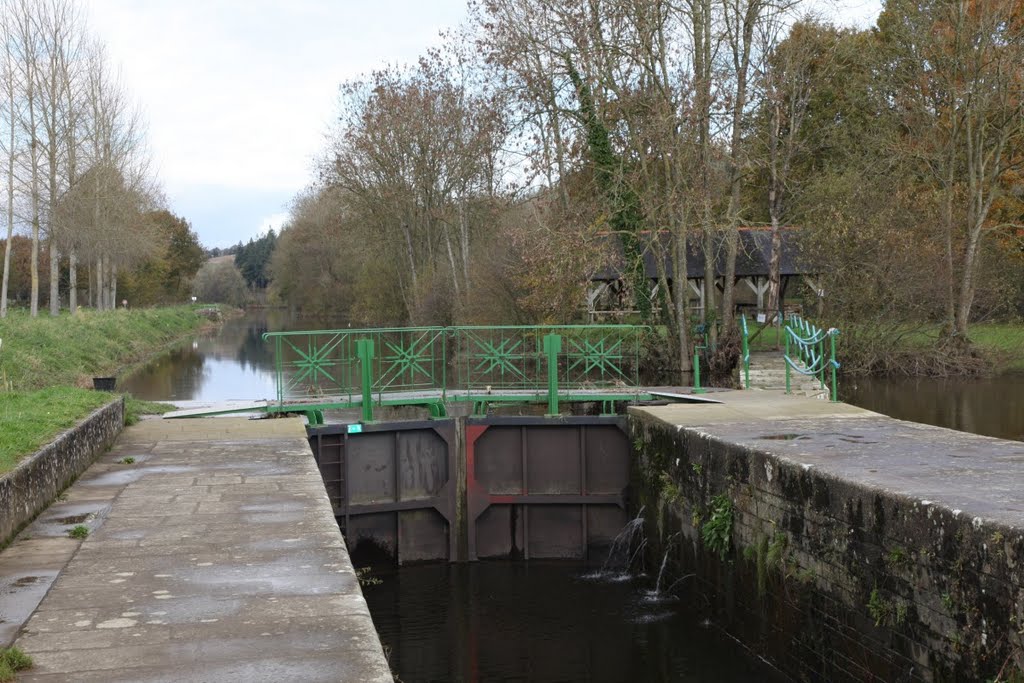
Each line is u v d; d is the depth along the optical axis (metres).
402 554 16.70
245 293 136.88
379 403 17.47
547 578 15.77
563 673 11.40
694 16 25.59
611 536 16.95
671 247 27.09
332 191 49.09
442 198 43.28
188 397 27.67
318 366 17.73
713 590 12.87
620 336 24.23
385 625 13.38
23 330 29.44
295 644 5.80
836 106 44.16
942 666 7.81
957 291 34.53
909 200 33.34
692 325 28.42
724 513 12.29
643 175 26.38
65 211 43.78
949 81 33.72
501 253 33.47
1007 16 33.47
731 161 26.53
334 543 8.10
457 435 16.97
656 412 15.76
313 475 11.24
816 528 9.97
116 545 8.11
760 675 10.99
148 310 68.31
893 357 32.44
